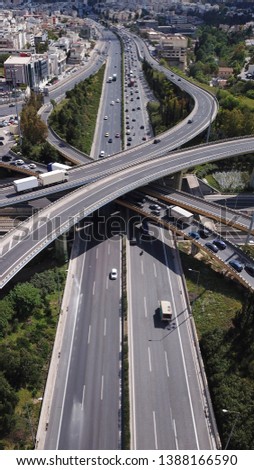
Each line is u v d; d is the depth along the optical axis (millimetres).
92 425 80125
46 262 123938
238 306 110125
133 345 96438
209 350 92125
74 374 90000
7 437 76000
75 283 116312
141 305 108625
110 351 96125
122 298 111438
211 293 114438
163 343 97375
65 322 103438
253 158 194625
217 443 75500
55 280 115812
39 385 86188
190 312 106188
